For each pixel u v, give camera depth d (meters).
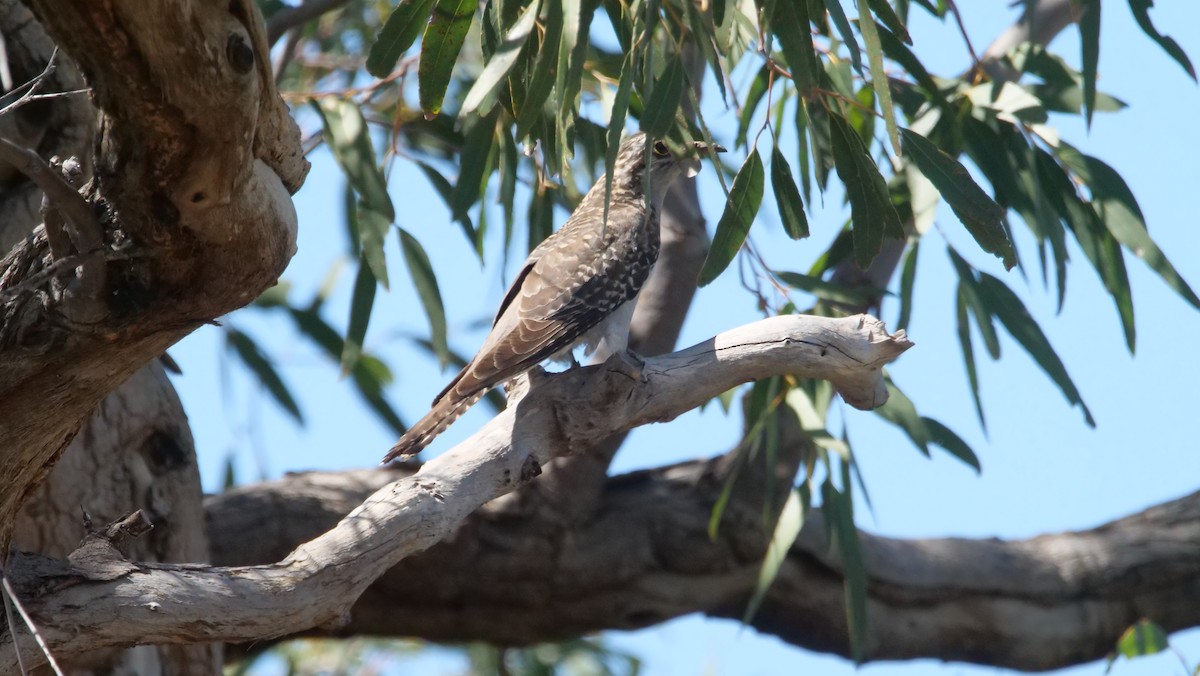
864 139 10.87
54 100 8.79
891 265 12.18
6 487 6.07
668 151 10.59
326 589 6.51
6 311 5.39
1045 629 12.56
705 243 12.62
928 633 12.51
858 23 7.39
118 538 6.36
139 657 9.66
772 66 8.05
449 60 7.80
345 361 10.65
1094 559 12.65
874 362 7.89
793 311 10.23
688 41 10.02
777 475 11.78
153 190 4.86
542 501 11.36
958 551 12.63
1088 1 9.26
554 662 16.30
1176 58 9.52
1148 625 10.84
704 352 7.82
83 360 5.54
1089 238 10.34
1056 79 10.92
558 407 7.42
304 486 11.27
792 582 12.19
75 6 4.24
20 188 9.09
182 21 4.34
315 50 15.32
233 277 5.36
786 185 8.12
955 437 10.88
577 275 9.73
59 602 6.03
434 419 8.34
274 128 5.21
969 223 8.23
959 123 10.40
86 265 5.09
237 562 10.88
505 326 9.48
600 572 11.54
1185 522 12.95
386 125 12.85
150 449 9.95
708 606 12.17
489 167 10.74
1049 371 10.39
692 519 11.73
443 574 11.27
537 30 8.32
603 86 10.96
